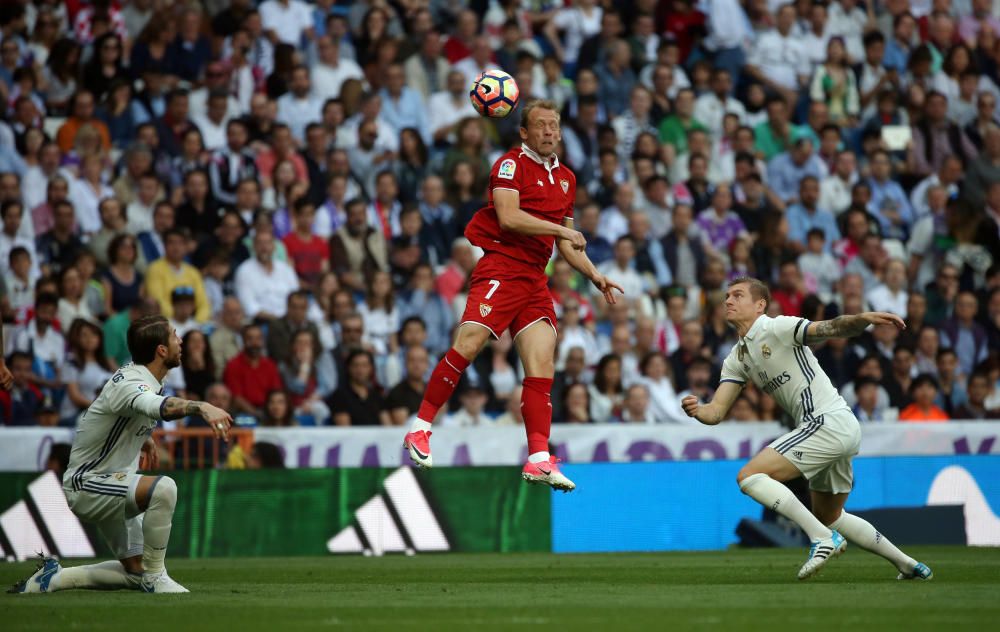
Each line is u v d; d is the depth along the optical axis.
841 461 21.77
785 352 21.84
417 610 16.48
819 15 58.94
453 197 47.44
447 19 55.72
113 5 50.12
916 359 45.81
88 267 39.97
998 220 54.28
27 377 37.09
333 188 45.84
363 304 43.25
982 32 60.94
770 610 16.19
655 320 45.34
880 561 28.80
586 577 23.83
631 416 40.09
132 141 46.47
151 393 19.00
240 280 42.19
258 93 48.72
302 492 34.34
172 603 17.69
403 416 39.00
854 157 53.34
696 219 49.66
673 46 54.91
